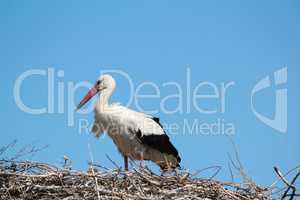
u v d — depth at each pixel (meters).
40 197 13.23
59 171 13.46
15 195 13.40
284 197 12.49
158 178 13.51
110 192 12.81
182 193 13.15
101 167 13.47
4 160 13.80
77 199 12.88
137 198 12.77
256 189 13.49
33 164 13.83
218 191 13.28
